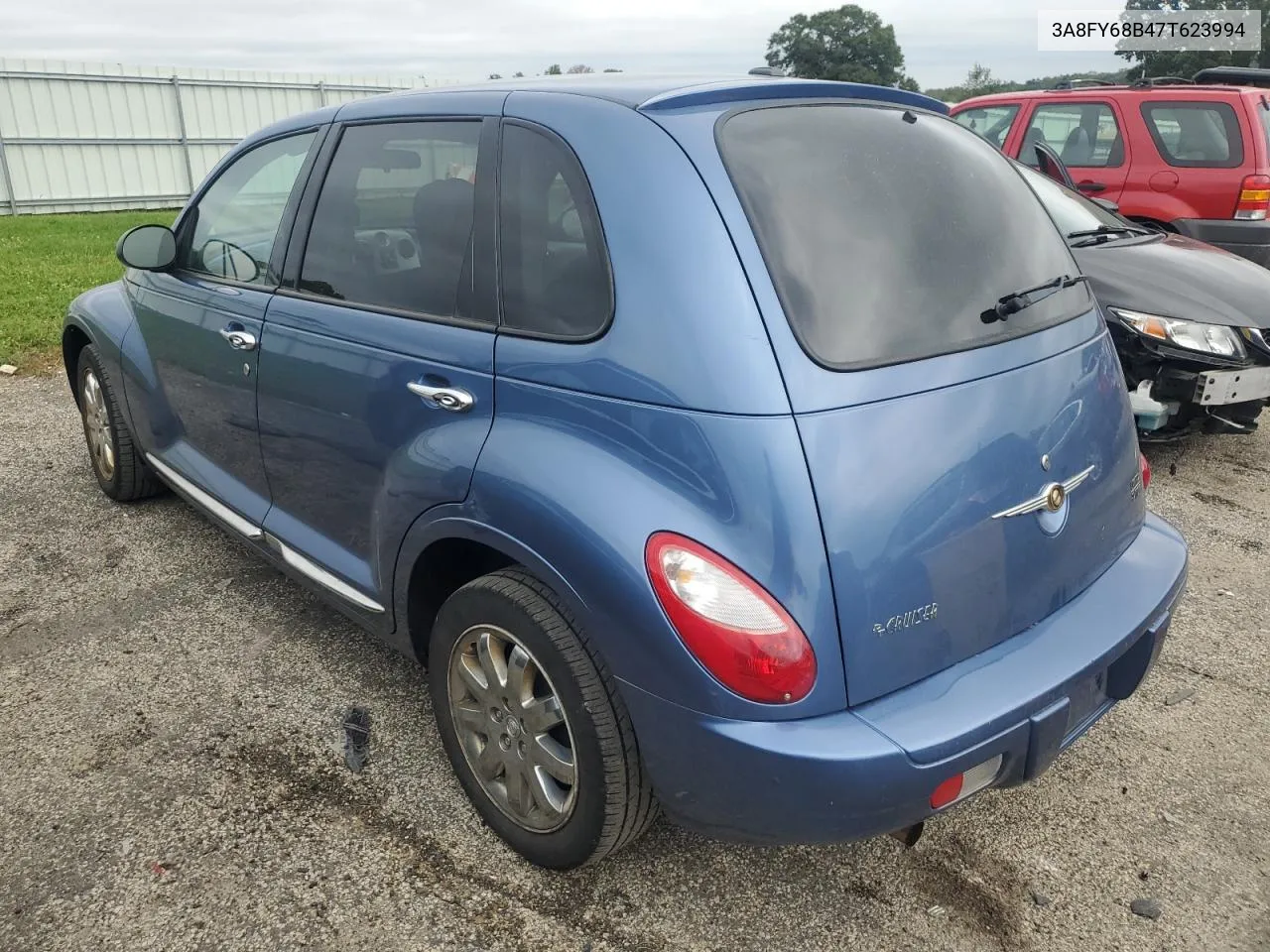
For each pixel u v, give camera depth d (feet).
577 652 6.99
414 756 9.57
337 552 9.96
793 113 7.61
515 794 7.98
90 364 14.82
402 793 9.02
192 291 11.84
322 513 10.06
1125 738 9.98
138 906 7.65
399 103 9.39
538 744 7.61
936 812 6.57
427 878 8.00
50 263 39.11
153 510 15.46
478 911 7.68
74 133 67.00
